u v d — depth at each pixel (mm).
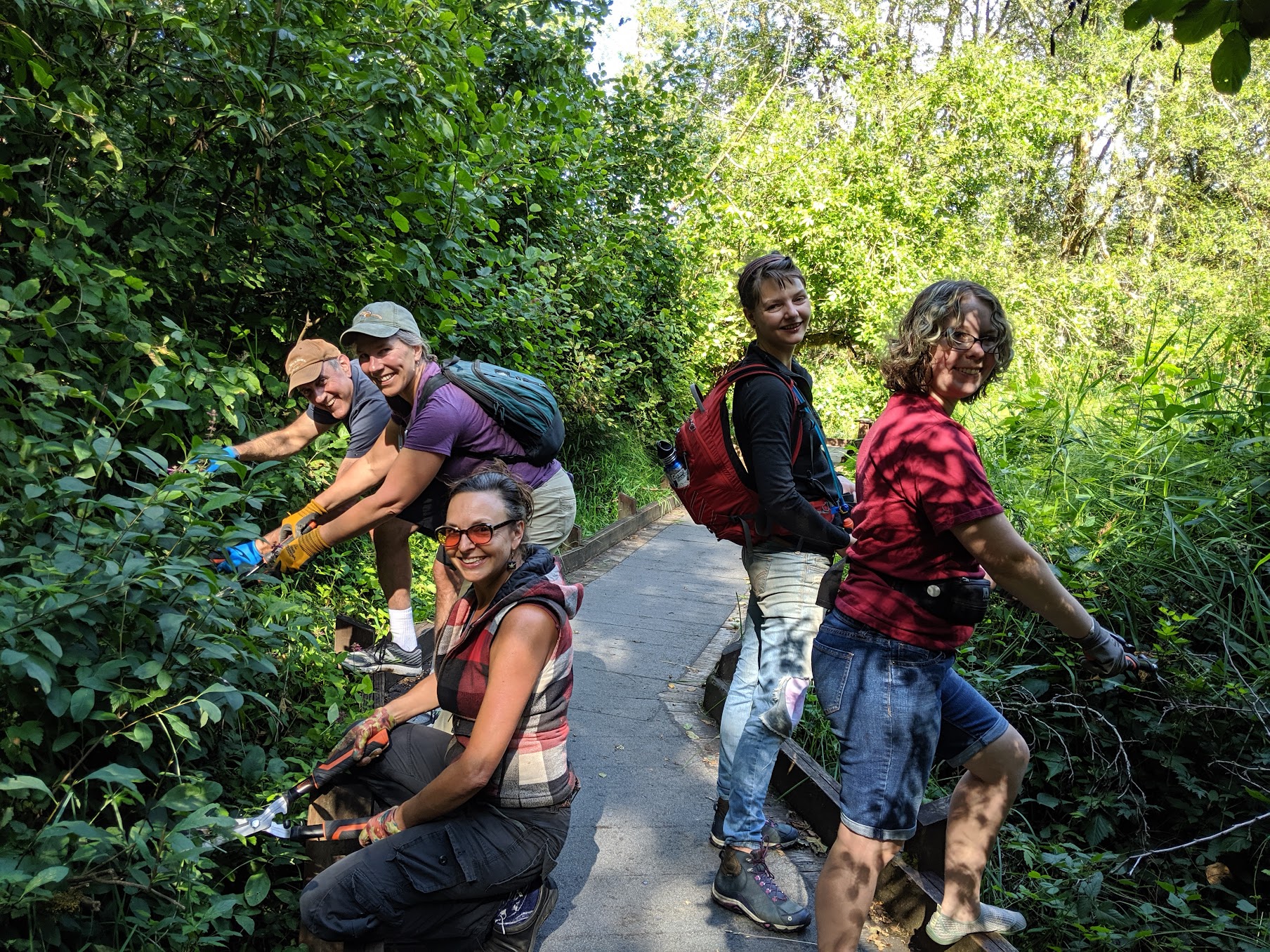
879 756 2623
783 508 3100
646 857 3686
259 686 3426
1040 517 4906
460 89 5148
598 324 11438
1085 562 4609
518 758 2516
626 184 12820
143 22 3834
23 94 3371
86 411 3498
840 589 2760
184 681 2654
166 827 2533
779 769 4297
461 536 2490
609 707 5191
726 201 18891
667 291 14367
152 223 4012
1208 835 3736
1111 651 2615
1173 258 23891
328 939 2451
